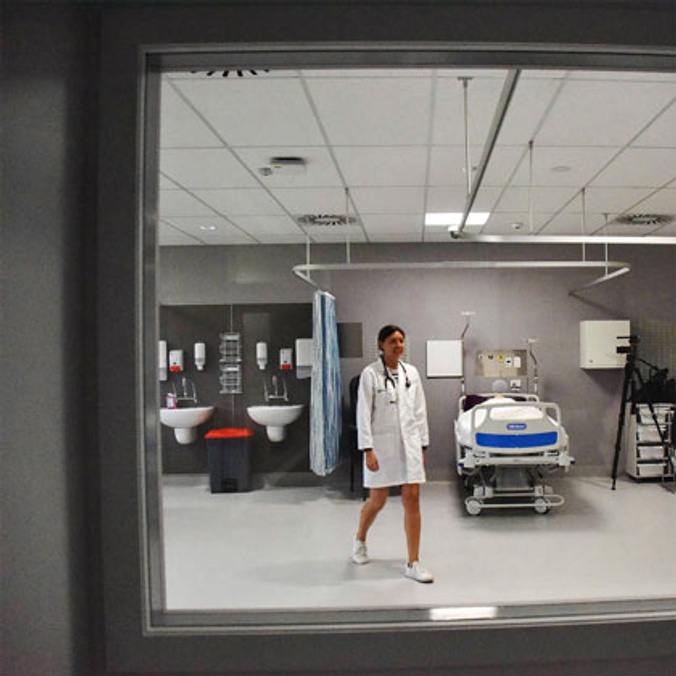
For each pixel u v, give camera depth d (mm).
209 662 916
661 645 938
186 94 2135
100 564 926
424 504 4172
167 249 5312
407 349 5109
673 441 4816
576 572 2736
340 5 932
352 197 3627
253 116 2342
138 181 932
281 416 5059
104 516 916
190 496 4672
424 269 5121
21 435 766
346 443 5102
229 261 5289
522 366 5082
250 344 5297
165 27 929
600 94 2143
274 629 925
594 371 5082
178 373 5332
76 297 905
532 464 3809
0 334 726
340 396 4984
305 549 3209
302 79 2027
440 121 2404
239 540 3418
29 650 773
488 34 930
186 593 2562
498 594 2482
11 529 742
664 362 5035
